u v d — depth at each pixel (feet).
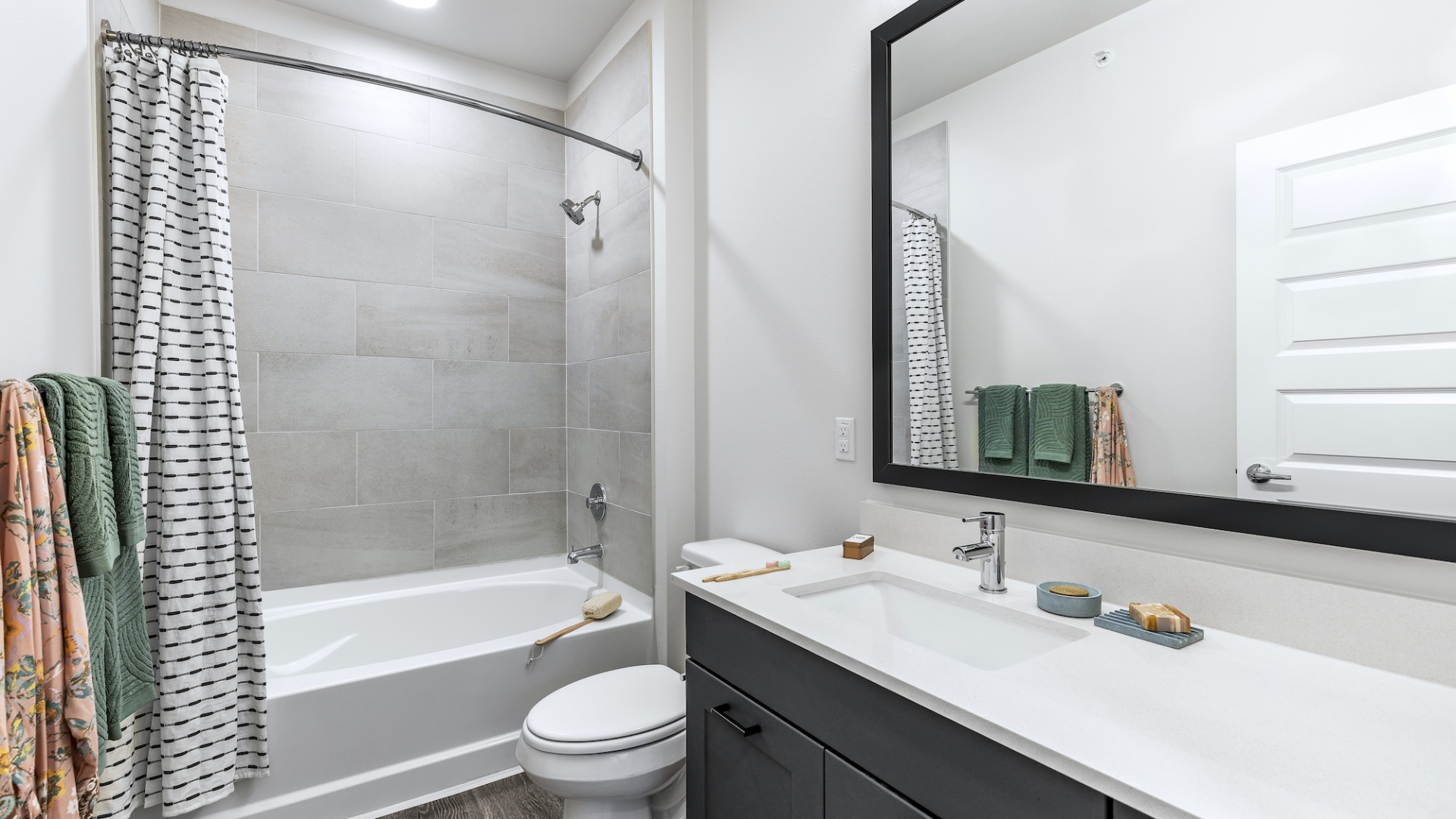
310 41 8.20
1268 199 2.94
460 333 9.20
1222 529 3.13
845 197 5.42
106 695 3.92
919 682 2.62
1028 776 2.21
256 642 5.72
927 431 4.66
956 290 4.43
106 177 5.45
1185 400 3.26
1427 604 2.56
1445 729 2.20
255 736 5.63
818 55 5.67
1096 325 3.64
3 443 3.05
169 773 5.28
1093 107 3.63
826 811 3.11
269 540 7.90
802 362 5.90
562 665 7.08
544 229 9.89
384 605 8.20
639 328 7.96
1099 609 3.33
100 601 3.80
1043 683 2.58
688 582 4.19
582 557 8.70
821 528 5.70
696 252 7.50
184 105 5.85
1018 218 4.03
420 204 8.91
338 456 8.34
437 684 6.38
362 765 6.04
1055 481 3.86
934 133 4.56
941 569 4.35
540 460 9.84
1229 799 1.81
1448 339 2.46
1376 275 2.63
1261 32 2.95
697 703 4.19
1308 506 2.85
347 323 8.39
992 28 4.17
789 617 3.49
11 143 3.65
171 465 5.49
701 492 7.44
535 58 9.36
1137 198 3.44
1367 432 2.68
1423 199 2.51
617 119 8.45
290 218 8.04
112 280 5.39
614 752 4.79
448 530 9.08
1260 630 3.01
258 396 7.85
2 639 2.93
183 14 7.47
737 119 6.73
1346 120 2.70
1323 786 1.88
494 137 9.48
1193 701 2.42
